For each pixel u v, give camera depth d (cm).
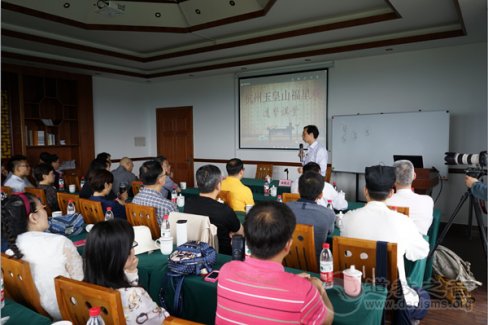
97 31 494
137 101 811
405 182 253
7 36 456
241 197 326
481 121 480
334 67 591
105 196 310
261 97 670
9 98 595
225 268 122
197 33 512
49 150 664
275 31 496
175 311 162
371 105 562
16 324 129
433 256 280
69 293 123
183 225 204
